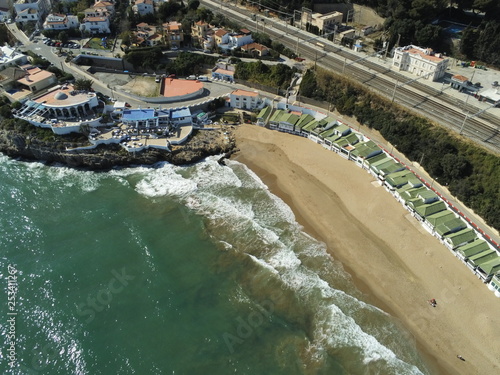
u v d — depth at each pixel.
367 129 92.06
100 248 67.31
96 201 76.50
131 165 85.12
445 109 87.38
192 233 70.56
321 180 82.19
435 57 97.12
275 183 81.56
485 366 52.94
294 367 52.66
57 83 100.12
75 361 52.84
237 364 52.91
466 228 68.69
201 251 67.50
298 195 78.75
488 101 89.06
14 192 77.75
